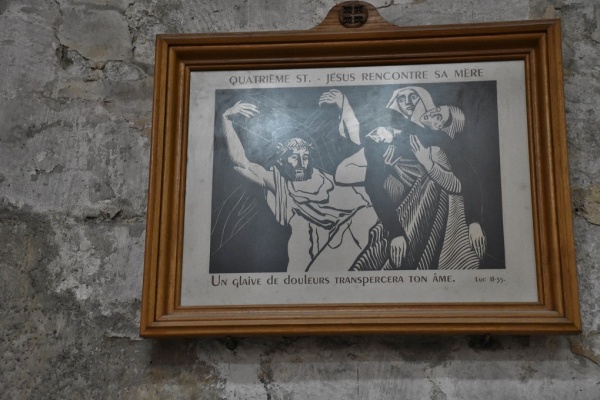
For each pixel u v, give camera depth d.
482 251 1.52
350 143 1.60
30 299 1.59
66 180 1.66
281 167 1.60
